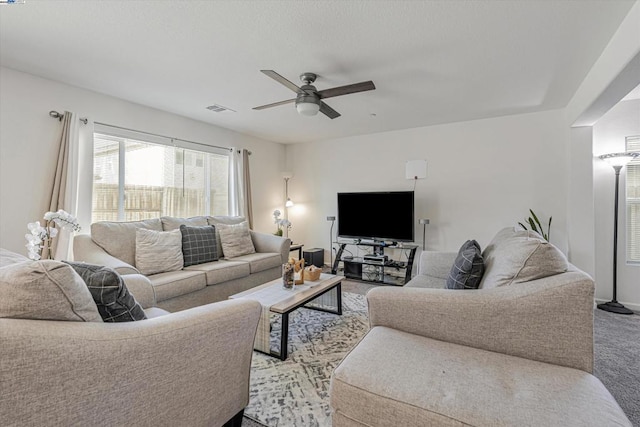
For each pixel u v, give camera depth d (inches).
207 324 46.8
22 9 72.9
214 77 112.3
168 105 143.8
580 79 112.7
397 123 173.0
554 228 149.3
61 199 113.7
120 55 96.0
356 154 203.6
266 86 120.6
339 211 194.1
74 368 33.8
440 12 74.3
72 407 34.0
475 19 77.0
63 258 112.4
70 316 37.2
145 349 39.5
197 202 172.1
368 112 152.8
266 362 83.7
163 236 120.2
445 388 41.1
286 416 62.1
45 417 32.3
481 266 70.8
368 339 55.1
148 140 146.1
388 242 186.1
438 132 175.9
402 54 94.7
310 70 105.7
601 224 137.3
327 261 217.0
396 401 40.0
